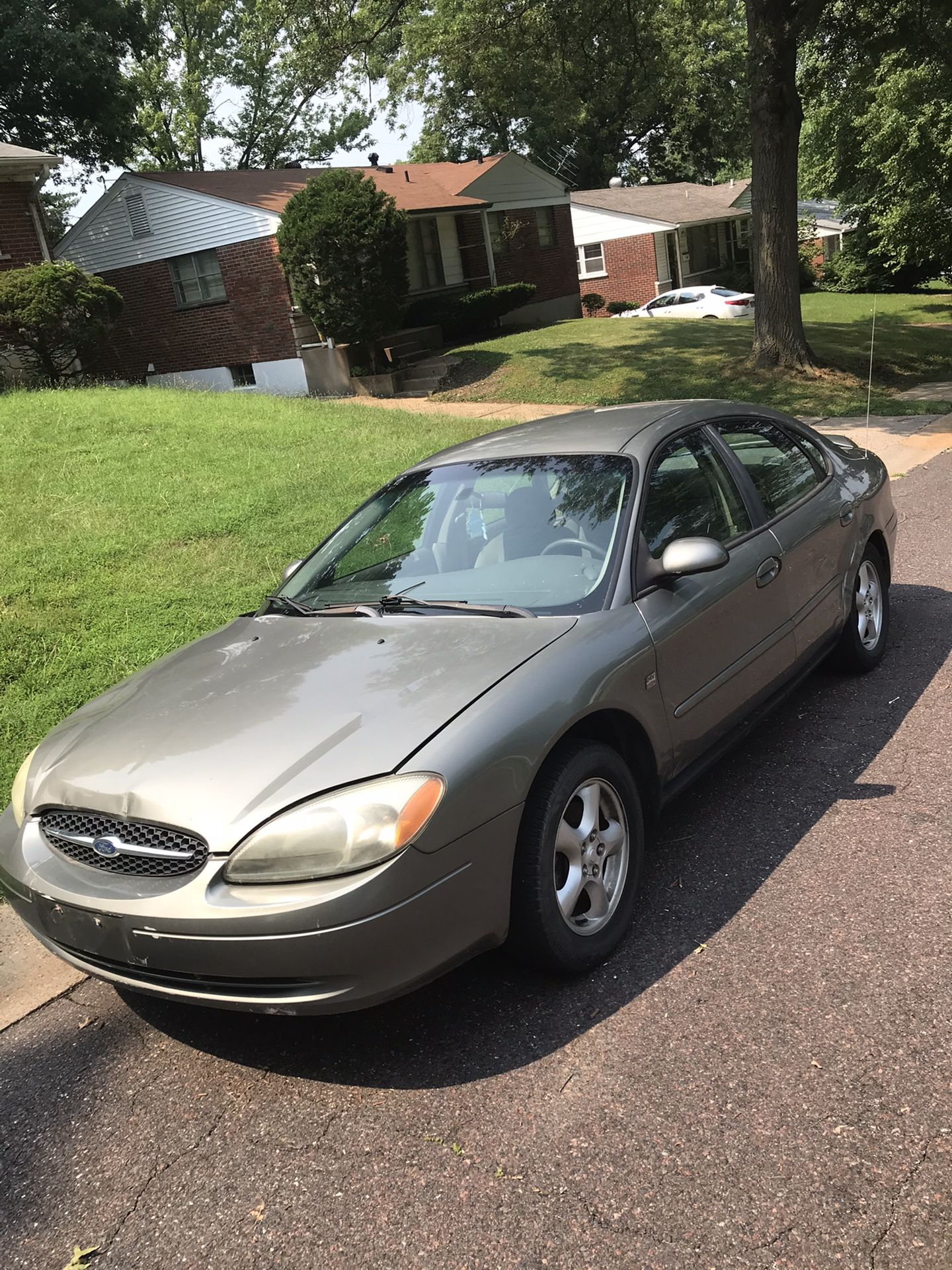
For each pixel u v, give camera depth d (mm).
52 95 26672
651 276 38438
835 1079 2490
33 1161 2611
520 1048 2770
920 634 5738
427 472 4301
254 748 2811
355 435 12133
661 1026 2777
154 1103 2771
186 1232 2314
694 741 3588
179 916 2561
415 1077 2713
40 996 3400
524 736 2805
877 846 3564
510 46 17047
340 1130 2559
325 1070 2799
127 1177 2510
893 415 14156
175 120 38469
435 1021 2939
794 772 4234
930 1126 2307
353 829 2514
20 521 8328
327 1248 2209
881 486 5418
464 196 26500
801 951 3027
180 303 22375
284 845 2527
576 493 3744
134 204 22141
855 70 18969
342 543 4203
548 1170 2330
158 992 2723
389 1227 2238
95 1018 3238
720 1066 2588
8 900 3148
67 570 7305
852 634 4977
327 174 18766
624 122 48625
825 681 5227
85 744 3150
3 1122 2777
